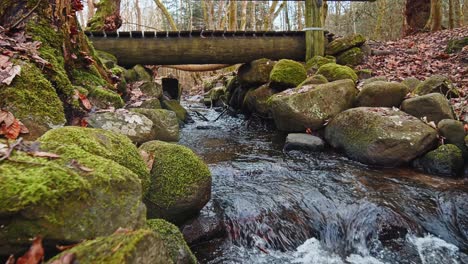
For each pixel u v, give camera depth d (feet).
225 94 30.22
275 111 17.66
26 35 11.17
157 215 7.79
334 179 12.25
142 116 11.75
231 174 12.87
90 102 12.07
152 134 11.61
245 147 17.34
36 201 4.22
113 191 5.06
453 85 17.56
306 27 24.02
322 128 16.52
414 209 10.03
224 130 22.07
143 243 4.01
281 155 15.61
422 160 12.89
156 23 87.45
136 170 6.77
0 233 4.14
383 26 67.87
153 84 21.01
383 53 26.45
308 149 15.65
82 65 13.92
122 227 4.93
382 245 9.09
